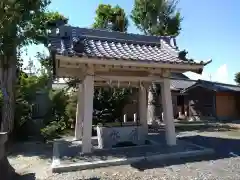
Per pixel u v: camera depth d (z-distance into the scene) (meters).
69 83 15.95
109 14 21.95
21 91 16.47
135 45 9.47
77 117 11.42
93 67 8.13
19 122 14.22
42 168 7.23
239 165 6.79
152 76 9.12
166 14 20.12
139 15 20.56
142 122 11.33
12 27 12.57
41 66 20.64
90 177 5.92
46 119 15.79
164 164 6.98
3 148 5.49
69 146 9.49
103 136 8.93
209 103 23.97
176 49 9.07
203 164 6.95
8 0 12.06
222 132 14.47
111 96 15.95
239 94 25.03
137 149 8.49
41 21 14.50
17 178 5.80
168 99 8.99
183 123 21.14
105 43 8.95
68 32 8.27
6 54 12.88
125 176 5.95
